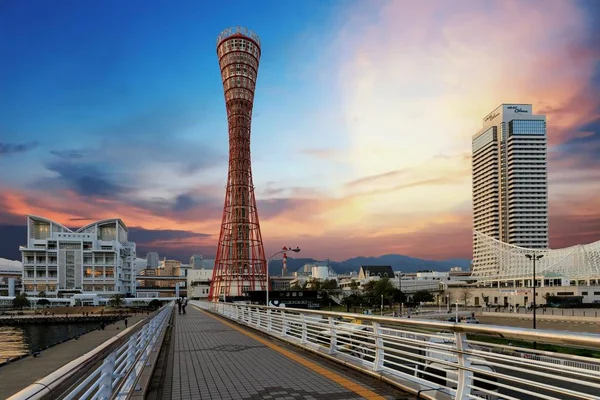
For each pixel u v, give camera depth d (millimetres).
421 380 7996
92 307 126625
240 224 93625
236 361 12273
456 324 6258
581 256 120250
